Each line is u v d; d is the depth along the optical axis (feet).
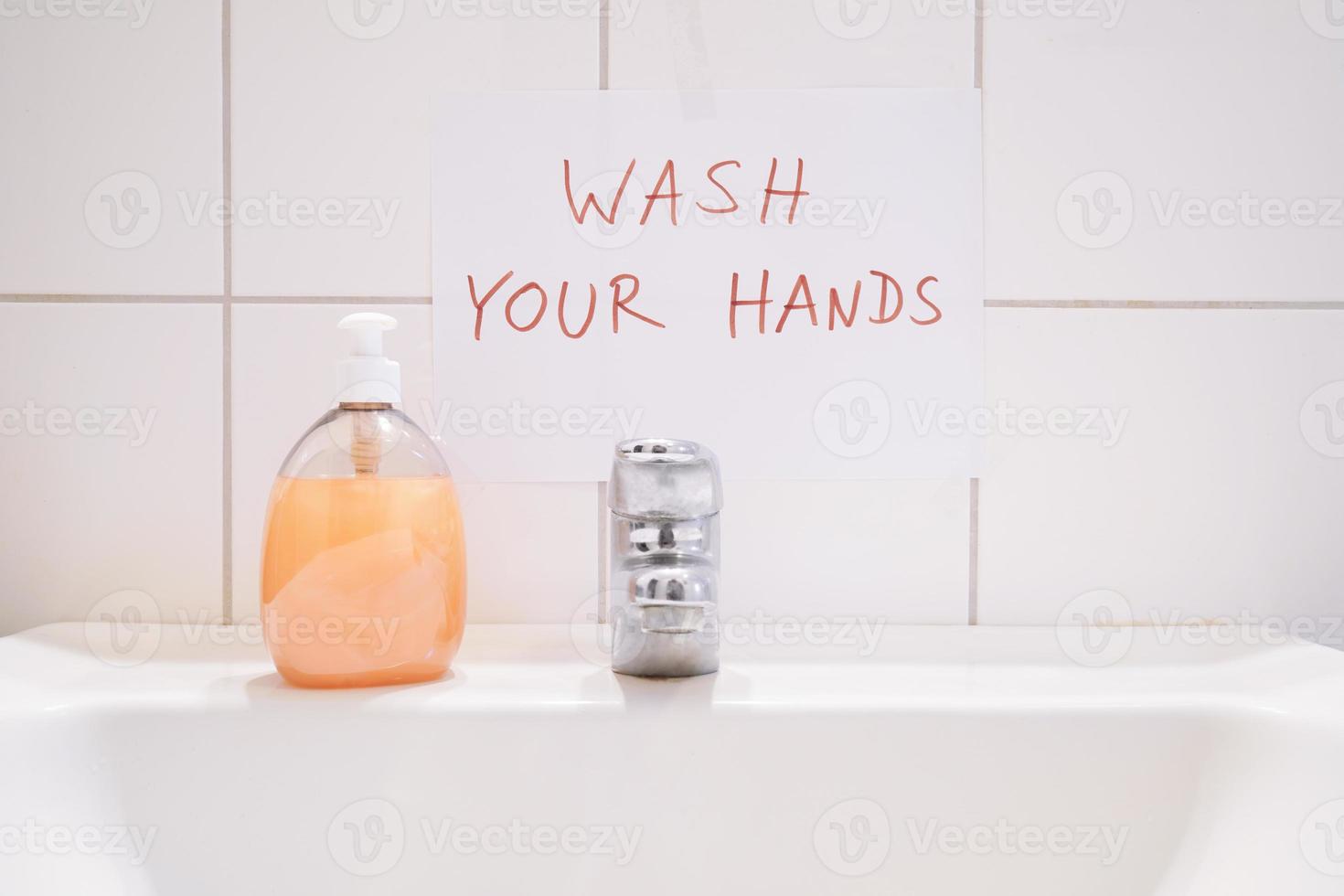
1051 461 1.95
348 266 1.92
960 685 1.55
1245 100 1.94
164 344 1.91
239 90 1.91
